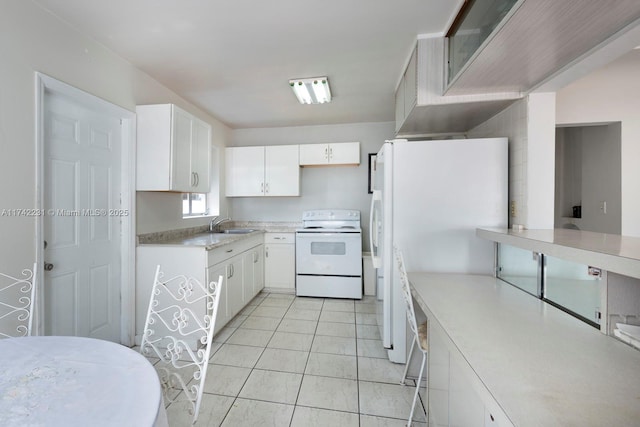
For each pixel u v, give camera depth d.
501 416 0.65
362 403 1.69
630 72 2.34
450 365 1.12
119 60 2.20
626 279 1.02
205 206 3.76
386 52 2.16
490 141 1.96
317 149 3.82
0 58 1.45
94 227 2.06
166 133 2.32
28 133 1.58
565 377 0.78
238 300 2.94
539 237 1.29
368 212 4.04
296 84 2.67
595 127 2.86
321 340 2.47
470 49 1.62
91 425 0.65
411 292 1.70
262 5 1.64
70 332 1.88
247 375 1.96
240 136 4.28
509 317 1.20
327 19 1.78
